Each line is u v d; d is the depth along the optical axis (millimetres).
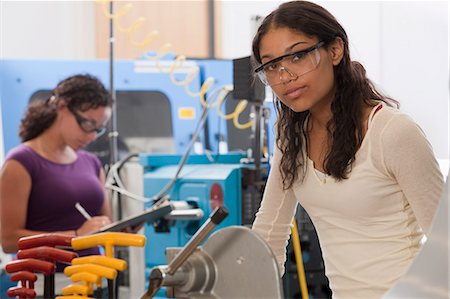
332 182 1807
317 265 2752
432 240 1259
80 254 2705
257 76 1924
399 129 1696
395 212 1771
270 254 1311
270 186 2012
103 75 3814
